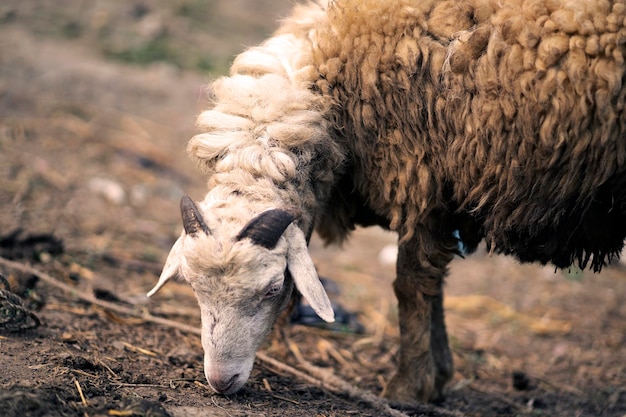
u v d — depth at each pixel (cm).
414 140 1002
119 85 2528
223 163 962
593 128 912
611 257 1052
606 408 1258
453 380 1343
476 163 976
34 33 2845
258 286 873
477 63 954
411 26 988
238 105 1008
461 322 1628
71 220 1648
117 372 972
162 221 1786
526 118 929
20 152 1909
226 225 890
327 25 1041
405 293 1098
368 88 997
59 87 2384
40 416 766
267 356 1184
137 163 2042
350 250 1972
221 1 3638
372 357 1376
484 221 1030
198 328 1259
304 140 976
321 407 998
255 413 907
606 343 1534
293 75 1030
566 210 975
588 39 898
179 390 950
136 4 3309
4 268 1248
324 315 886
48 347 996
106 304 1220
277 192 945
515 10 941
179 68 2798
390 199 1041
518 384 1328
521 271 1894
